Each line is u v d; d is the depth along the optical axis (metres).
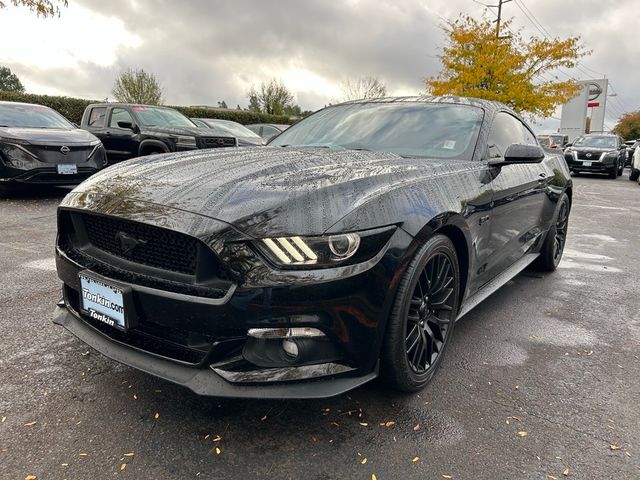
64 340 2.93
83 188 2.43
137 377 2.54
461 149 3.11
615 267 5.20
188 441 2.05
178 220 1.96
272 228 1.90
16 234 5.51
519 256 3.96
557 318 3.64
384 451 2.04
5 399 2.30
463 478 1.89
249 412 2.28
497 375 2.72
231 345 1.94
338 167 2.41
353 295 1.96
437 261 2.48
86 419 2.18
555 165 4.60
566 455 2.04
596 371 2.80
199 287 1.93
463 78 20.17
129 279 2.07
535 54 20.12
